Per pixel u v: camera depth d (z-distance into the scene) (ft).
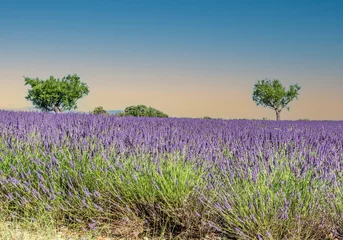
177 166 11.10
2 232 9.45
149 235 9.95
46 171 11.86
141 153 12.44
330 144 15.99
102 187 10.87
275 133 21.90
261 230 8.98
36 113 35.83
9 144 14.11
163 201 10.36
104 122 23.89
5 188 11.55
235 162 12.94
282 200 9.36
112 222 10.47
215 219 9.95
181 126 28.53
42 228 10.01
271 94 127.75
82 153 12.99
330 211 9.68
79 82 129.80
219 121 43.29
